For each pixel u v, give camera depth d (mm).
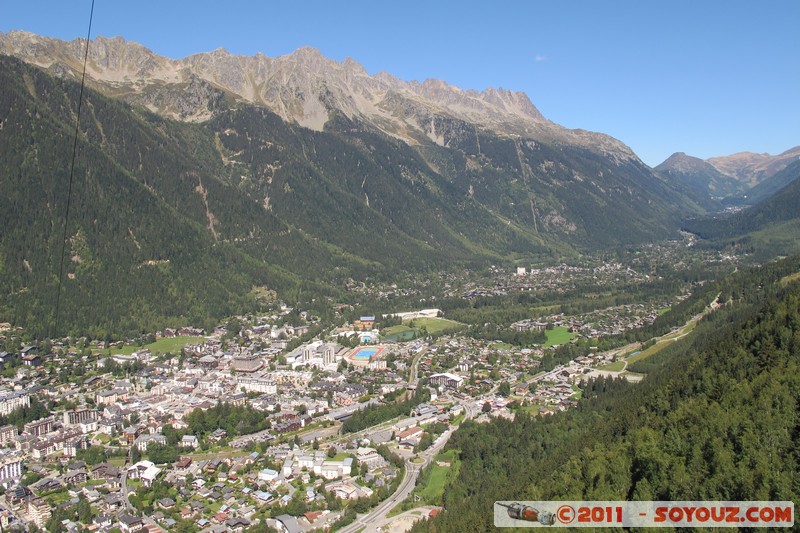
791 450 164375
